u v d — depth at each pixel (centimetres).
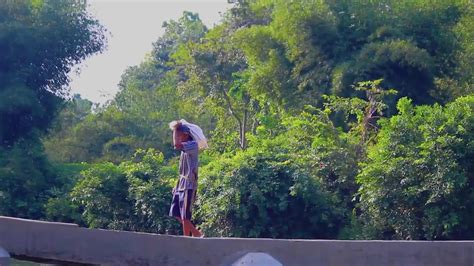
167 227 1642
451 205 1318
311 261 593
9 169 2259
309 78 1989
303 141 1577
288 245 594
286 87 2064
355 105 1647
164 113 4272
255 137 1702
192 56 2952
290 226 1469
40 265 625
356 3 2009
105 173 1784
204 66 2938
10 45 2503
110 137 3831
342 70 1894
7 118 2541
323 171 1509
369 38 1978
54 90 2686
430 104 1942
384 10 2033
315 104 1964
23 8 2591
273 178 1476
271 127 1920
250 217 1468
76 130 3816
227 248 598
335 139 1527
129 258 612
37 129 2617
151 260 608
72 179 2391
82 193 1789
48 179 2403
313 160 1516
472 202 1316
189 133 802
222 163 1521
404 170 1341
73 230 623
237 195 1460
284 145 1584
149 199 1666
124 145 3659
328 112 1598
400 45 1883
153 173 1744
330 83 1955
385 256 599
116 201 1755
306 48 2012
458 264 605
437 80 1992
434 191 1301
